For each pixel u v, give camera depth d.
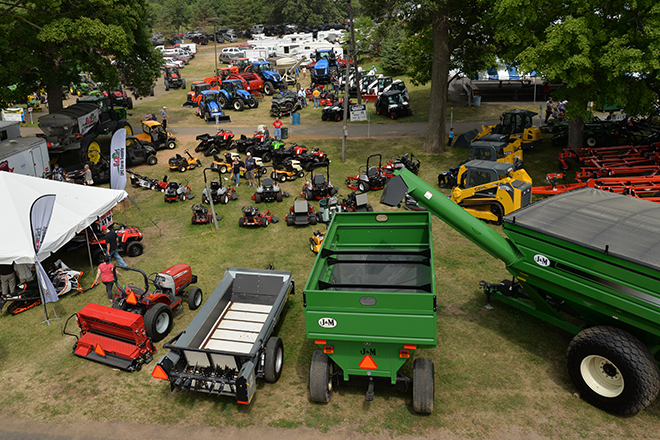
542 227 8.41
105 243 14.11
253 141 25.62
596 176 18.25
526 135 23.69
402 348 7.31
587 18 16.20
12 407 8.48
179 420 7.96
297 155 23.02
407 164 21.86
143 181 21.86
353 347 7.52
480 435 7.30
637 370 7.00
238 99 39.41
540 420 7.55
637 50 14.76
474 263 13.44
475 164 17.08
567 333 9.91
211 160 25.73
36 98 41.84
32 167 20.64
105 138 31.67
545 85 36.34
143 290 11.42
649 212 8.56
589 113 17.55
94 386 8.98
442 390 8.34
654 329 7.08
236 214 18.30
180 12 107.00
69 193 13.84
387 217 10.30
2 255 11.14
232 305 10.83
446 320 10.55
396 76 48.59
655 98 16.77
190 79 56.78
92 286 13.11
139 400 8.53
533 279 8.84
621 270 7.23
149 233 16.77
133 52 30.84
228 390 7.97
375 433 7.43
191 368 8.17
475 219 9.27
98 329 9.82
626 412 7.36
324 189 18.81
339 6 94.31
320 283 8.20
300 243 15.40
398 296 6.93
